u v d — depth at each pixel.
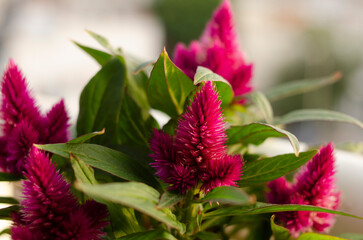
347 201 0.53
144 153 0.43
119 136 0.45
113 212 0.38
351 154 0.58
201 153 0.36
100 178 0.41
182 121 0.36
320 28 3.01
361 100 2.84
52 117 0.40
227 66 0.44
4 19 2.94
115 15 3.45
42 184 0.35
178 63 0.46
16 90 0.39
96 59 0.46
